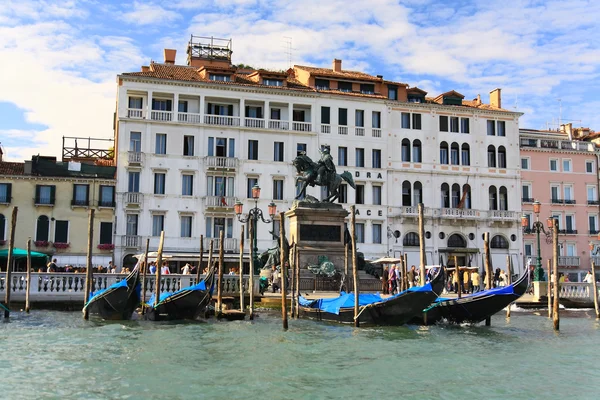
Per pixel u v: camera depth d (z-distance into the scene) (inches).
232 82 2037.4
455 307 959.0
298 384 557.9
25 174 1823.3
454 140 2237.9
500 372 618.8
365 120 2164.1
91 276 973.8
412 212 2146.9
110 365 624.7
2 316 991.6
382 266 1673.2
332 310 984.3
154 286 1170.0
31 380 556.7
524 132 2390.5
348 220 2091.5
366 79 2237.9
